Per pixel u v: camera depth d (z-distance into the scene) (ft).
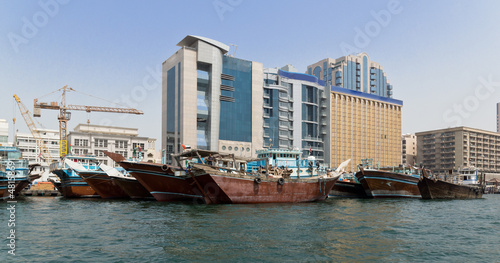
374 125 599.16
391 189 195.83
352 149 565.94
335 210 125.59
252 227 86.79
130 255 61.67
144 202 159.43
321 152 545.85
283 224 91.61
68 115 444.55
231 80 463.42
